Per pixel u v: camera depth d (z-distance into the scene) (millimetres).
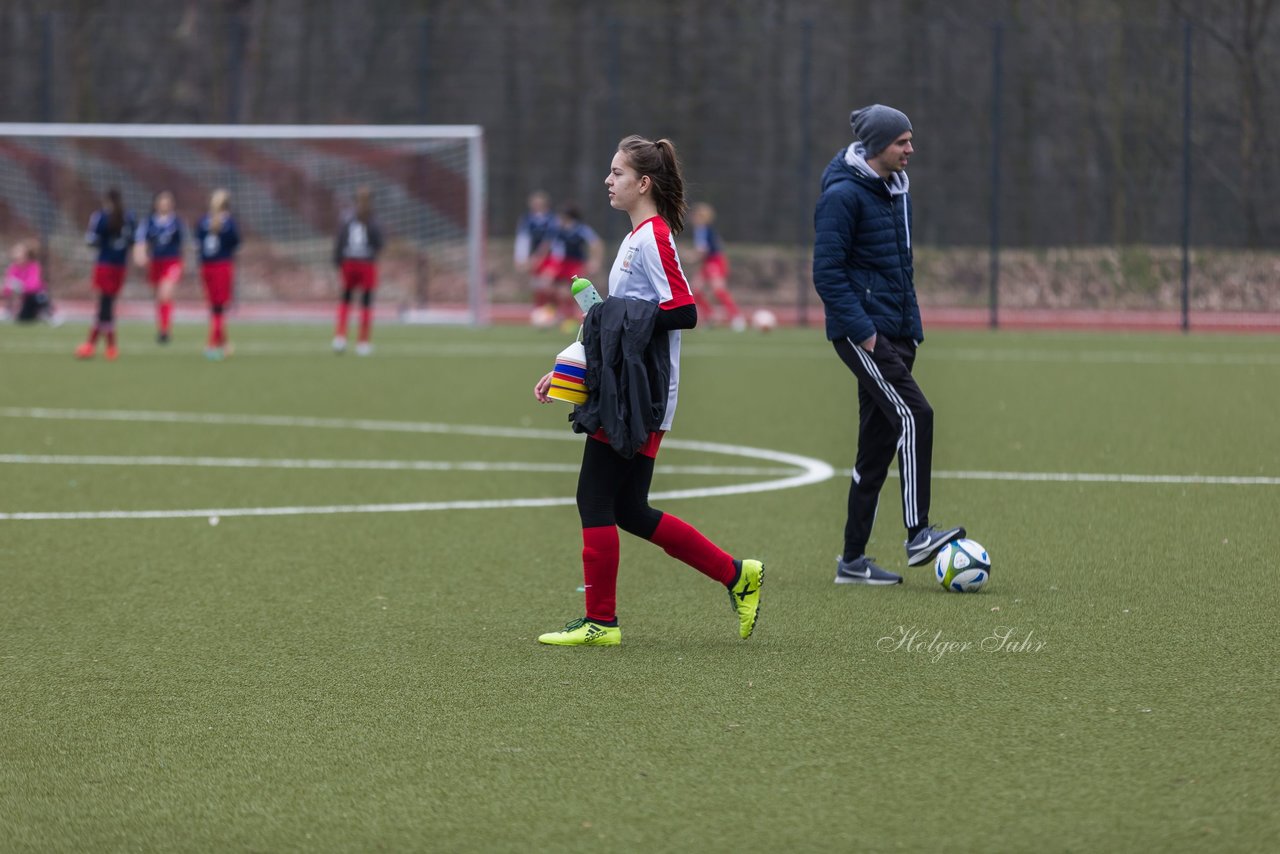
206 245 78688
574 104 153375
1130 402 59062
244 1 154750
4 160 124875
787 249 143500
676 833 15070
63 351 82750
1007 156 137250
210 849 14820
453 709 19281
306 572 27984
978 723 18531
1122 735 18016
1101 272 119000
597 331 22172
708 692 20016
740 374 72438
